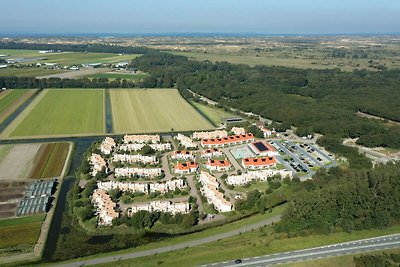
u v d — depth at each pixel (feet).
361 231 570.46
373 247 526.57
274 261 494.59
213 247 534.37
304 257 503.20
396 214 595.88
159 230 589.73
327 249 522.47
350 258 500.33
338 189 613.11
